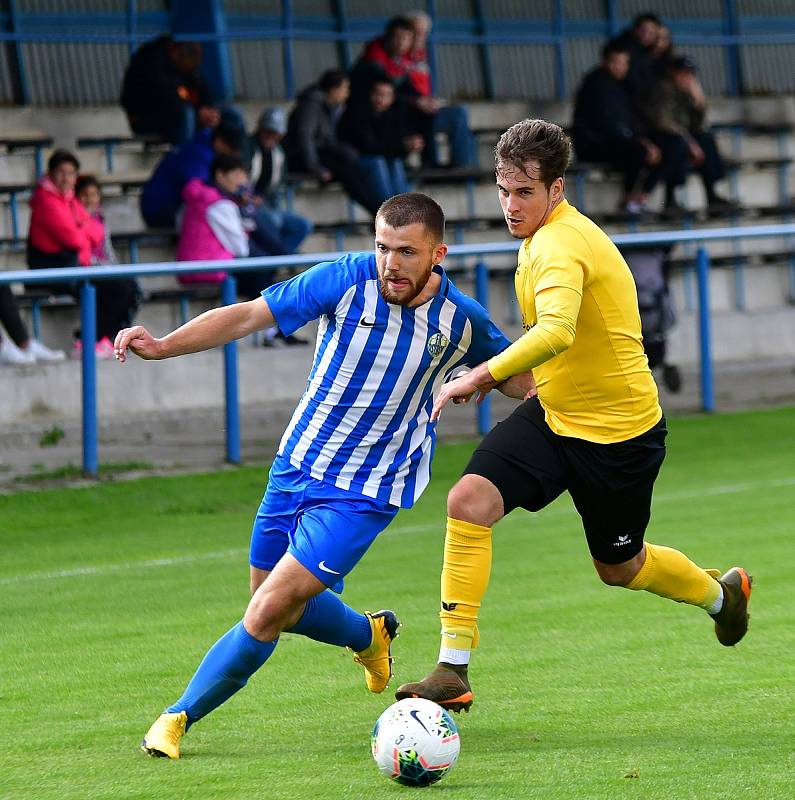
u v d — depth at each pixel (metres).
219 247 46.47
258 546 16.36
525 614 22.11
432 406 16.03
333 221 57.03
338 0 65.00
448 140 58.84
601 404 16.38
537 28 69.94
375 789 13.80
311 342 49.12
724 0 75.44
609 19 72.06
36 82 57.09
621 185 62.62
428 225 15.04
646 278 46.19
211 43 60.34
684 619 21.62
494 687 17.97
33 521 31.19
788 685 17.80
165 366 45.59
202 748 15.52
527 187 15.94
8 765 14.84
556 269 15.54
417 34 57.03
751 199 67.94
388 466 15.69
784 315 61.25
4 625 22.11
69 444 41.81
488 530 16.22
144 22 60.00
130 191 52.97
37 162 51.41
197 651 20.31
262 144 49.88
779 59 76.25
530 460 16.42
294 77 63.53
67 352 47.16
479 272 41.44
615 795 13.45
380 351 15.40
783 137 69.75
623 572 17.56
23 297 44.34
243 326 15.49
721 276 62.78
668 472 36.56
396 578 25.34
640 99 59.66
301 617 16.34
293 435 15.94
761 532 28.73
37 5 57.44
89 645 20.72
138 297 44.41
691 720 16.28
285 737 15.97
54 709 17.31
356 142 53.56
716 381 54.44
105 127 55.44
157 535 29.88
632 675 18.44
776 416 45.72
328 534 15.38
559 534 29.38
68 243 43.66
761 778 13.94
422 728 13.80
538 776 14.13
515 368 15.12
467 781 14.02
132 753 15.30
